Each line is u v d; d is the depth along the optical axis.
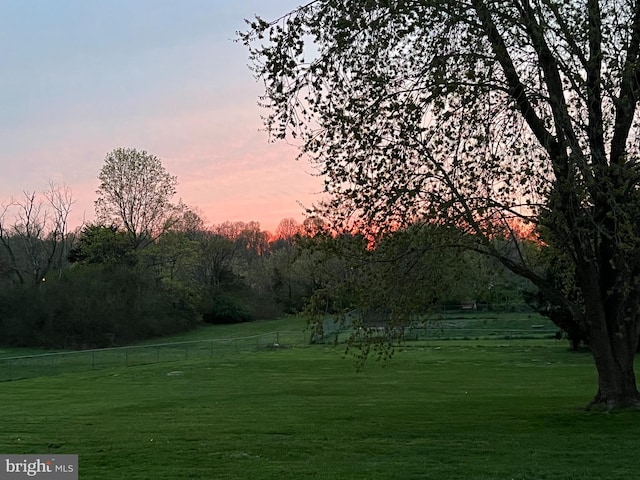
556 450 10.70
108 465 10.59
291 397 23.00
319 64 13.11
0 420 17.70
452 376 29.75
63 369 37.75
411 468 9.70
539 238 15.38
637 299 14.30
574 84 12.64
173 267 69.00
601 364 14.58
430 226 13.36
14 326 58.19
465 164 13.27
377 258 13.59
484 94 13.25
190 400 22.84
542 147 13.06
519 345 45.09
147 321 63.06
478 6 12.88
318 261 13.67
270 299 80.25
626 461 9.77
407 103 12.86
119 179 65.31
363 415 16.58
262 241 108.19
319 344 52.09
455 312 62.97
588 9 12.59
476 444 11.52
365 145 13.15
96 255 65.00
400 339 14.53
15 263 65.94
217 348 48.47
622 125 13.07
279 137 13.32
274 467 10.09
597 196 12.46
